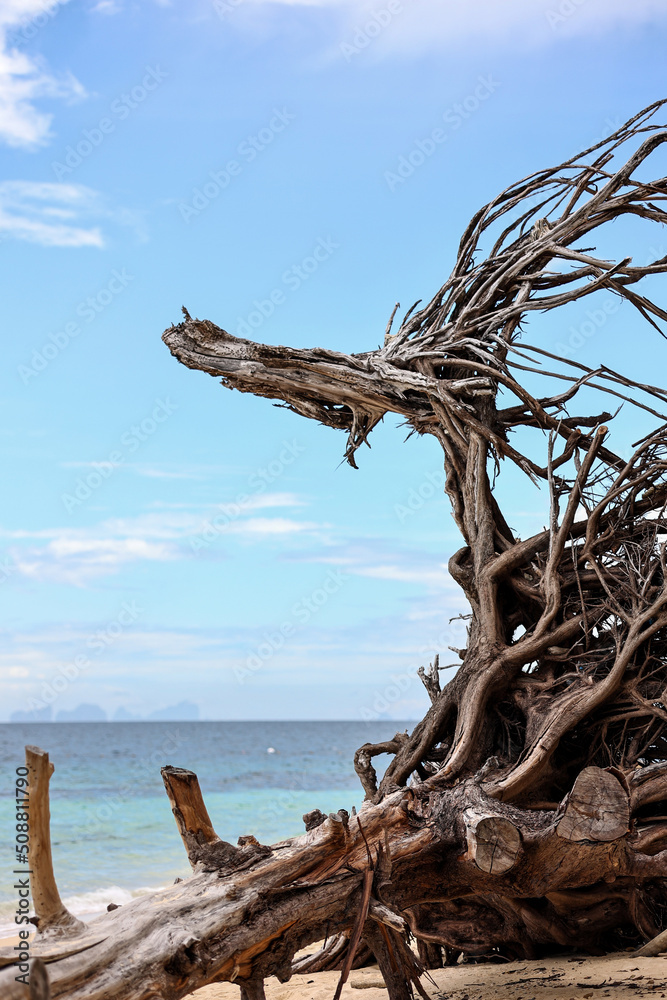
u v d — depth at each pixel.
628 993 6.12
